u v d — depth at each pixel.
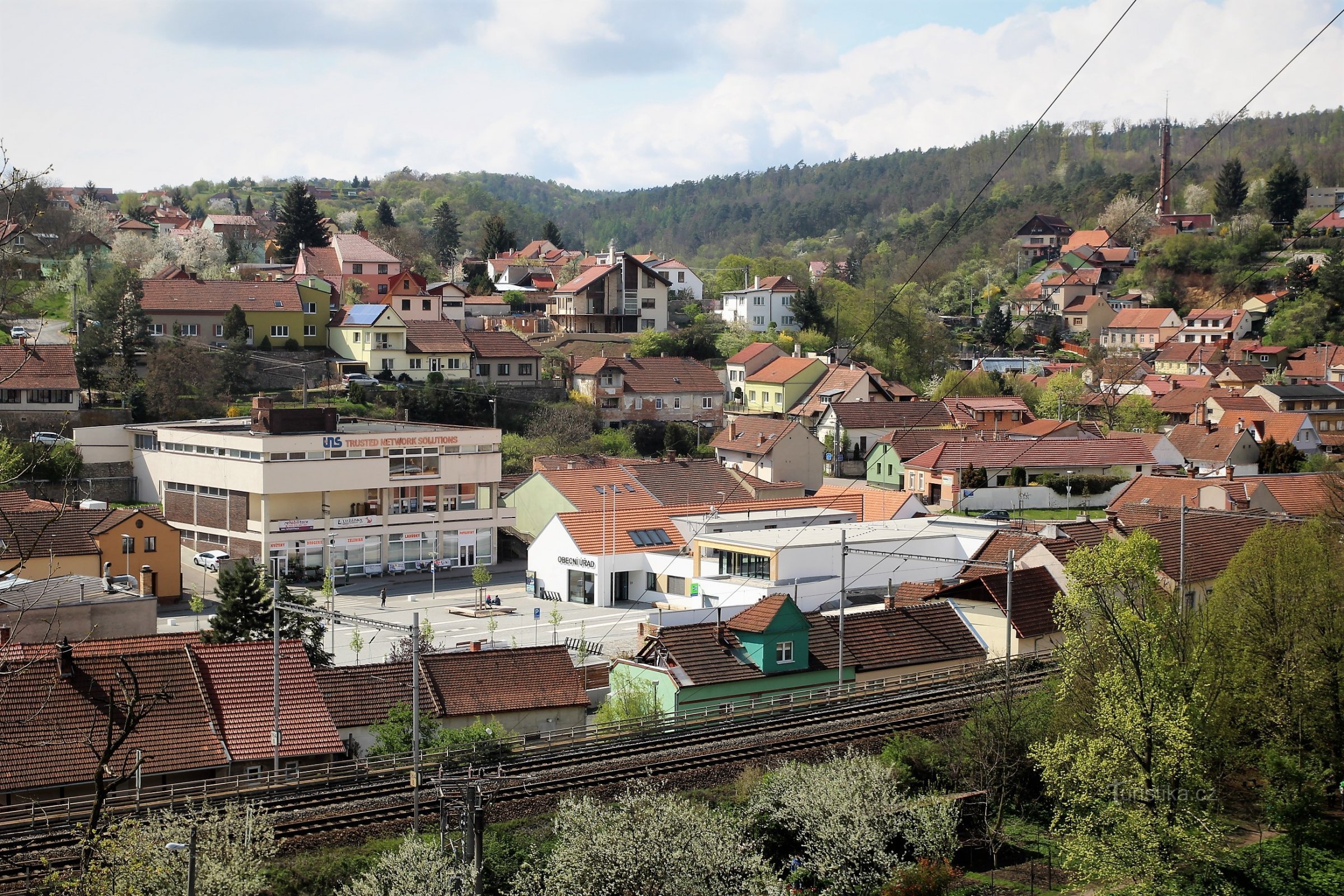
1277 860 49.88
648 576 93.94
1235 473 126.56
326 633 81.06
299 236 193.50
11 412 112.44
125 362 126.31
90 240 162.12
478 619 86.50
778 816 46.81
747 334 188.62
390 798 47.06
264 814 43.28
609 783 49.53
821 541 86.50
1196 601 73.94
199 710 50.94
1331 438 158.62
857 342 174.62
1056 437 131.50
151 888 37.34
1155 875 44.97
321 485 97.38
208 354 129.25
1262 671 52.97
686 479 108.31
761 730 56.62
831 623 67.31
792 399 159.75
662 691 60.69
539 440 135.00
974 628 70.75
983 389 166.88
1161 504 96.31
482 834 39.44
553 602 93.75
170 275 153.50
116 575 82.81
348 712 55.50
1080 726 51.78
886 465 131.38
